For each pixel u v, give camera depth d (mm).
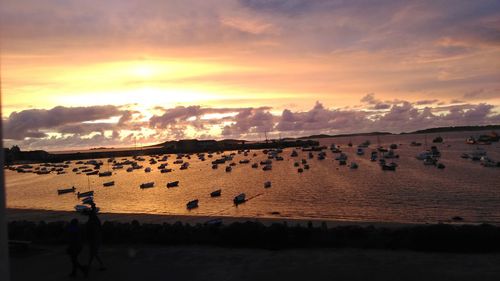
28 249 13773
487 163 114938
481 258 10859
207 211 62000
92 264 11906
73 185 123312
